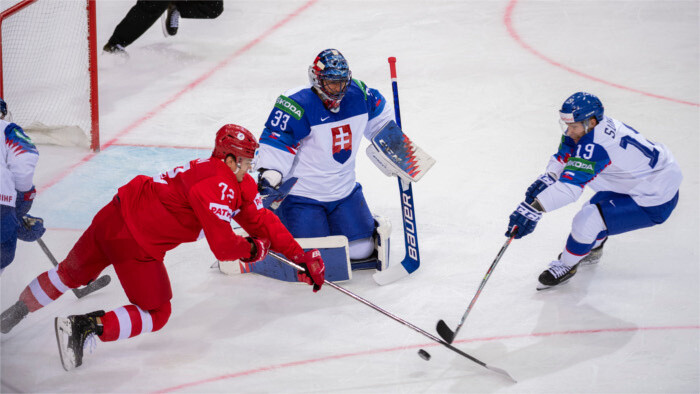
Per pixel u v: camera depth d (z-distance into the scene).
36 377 12.86
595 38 35.06
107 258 12.97
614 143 14.13
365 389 12.58
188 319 14.77
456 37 35.69
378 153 15.95
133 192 12.55
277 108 15.08
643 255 17.11
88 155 22.44
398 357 13.52
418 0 42.28
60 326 12.32
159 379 12.89
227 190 12.30
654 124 24.88
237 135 12.18
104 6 39.88
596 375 12.87
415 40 35.31
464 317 13.72
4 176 13.12
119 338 12.83
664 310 14.88
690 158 22.09
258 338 14.13
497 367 12.84
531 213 14.34
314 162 15.68
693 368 12.99
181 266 16.95
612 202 15.02
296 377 12.95
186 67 31.42
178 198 12.38
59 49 30.08
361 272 16.88
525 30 36.56
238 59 32.56
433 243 17.84
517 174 21.56
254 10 40.09
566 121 13.98
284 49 34.03
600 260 16.95
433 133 24.69
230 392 12.54
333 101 14.91
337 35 36.16
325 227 16.25
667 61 31.67
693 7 39.72
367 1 42.16
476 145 23.69
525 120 25.77
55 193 19.70
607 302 15.24
